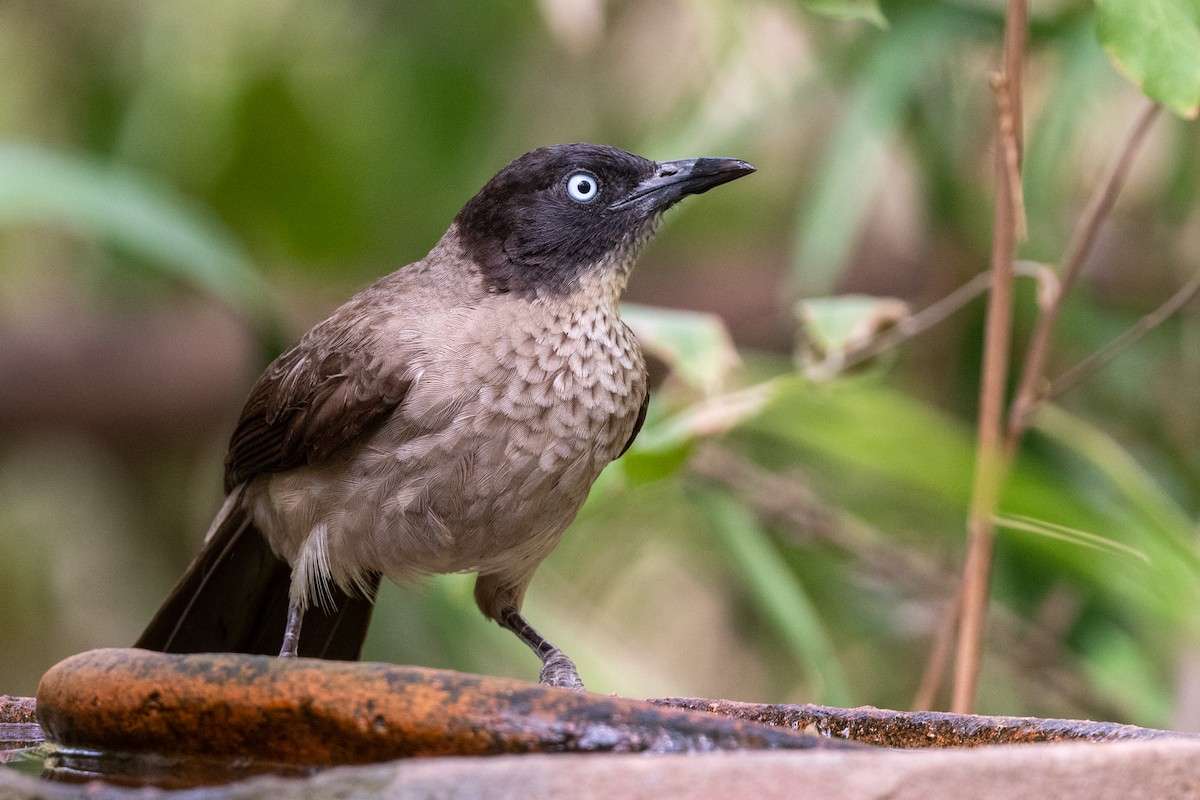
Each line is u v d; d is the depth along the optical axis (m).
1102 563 9.07
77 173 10.44
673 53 14.45
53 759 6.09
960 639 8.98
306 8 15.16
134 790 4.73
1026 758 4.45
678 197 8.54
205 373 15.56
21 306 15.73
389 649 11.98
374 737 5.17
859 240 14.74
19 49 15.28
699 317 9.67
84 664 5.79
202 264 10.45
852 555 11.93
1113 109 12.54
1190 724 10.38
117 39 15.28
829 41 11.93
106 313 15.63
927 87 11.94
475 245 8.38
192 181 15.28
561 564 13.62
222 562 9.08
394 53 15.15
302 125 15.20
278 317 10.80
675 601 14.84
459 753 5.09
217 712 5.38
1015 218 8.75
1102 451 9.14
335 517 8.09
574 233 8.31
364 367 7.92
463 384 7.84
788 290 12.69
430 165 15.36
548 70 15.08
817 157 14.63
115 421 15.60
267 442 8.38
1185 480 12.11
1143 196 13.30
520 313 8.11
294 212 15.66
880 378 10.71
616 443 8.33
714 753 4.62
